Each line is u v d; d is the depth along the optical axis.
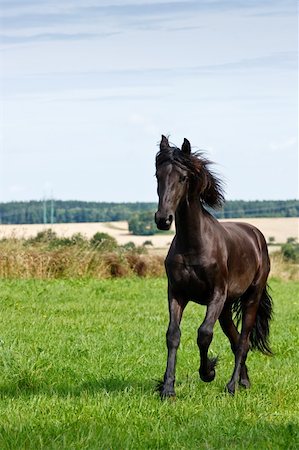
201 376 11.84
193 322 20.64
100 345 15.52
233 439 8.98
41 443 8.41
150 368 13.46
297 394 11.66
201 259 11.38
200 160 11.14
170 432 9.16
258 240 13.36
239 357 12.55
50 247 33.81
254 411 10.50
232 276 12.27
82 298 25.05
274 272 40.41
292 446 8.62
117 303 24.19
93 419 9.52
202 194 11.71
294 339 17.72
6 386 11.39
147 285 30.22
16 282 28.56
